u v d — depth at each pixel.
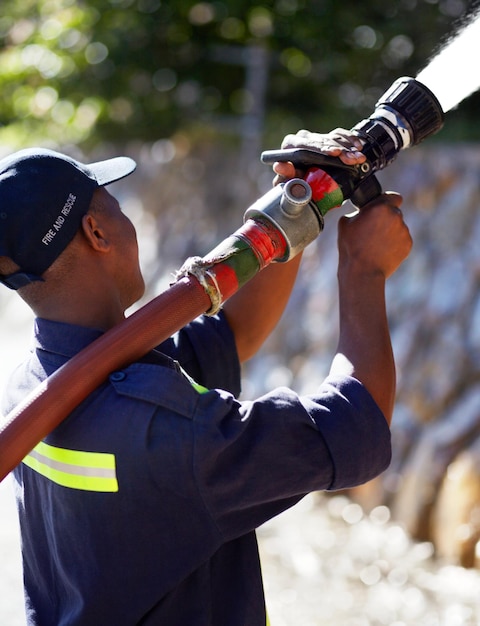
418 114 2.75
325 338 8.30
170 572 2.54
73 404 2.43
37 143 13.41
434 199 7.82
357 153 2.64
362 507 7.05
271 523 7.09
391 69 9.88
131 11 11.21
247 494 2.49
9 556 6.79
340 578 6.24
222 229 11.36
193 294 2.51
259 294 3.24
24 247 2.52
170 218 12.78
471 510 6.18
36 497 2.78
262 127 10.88
